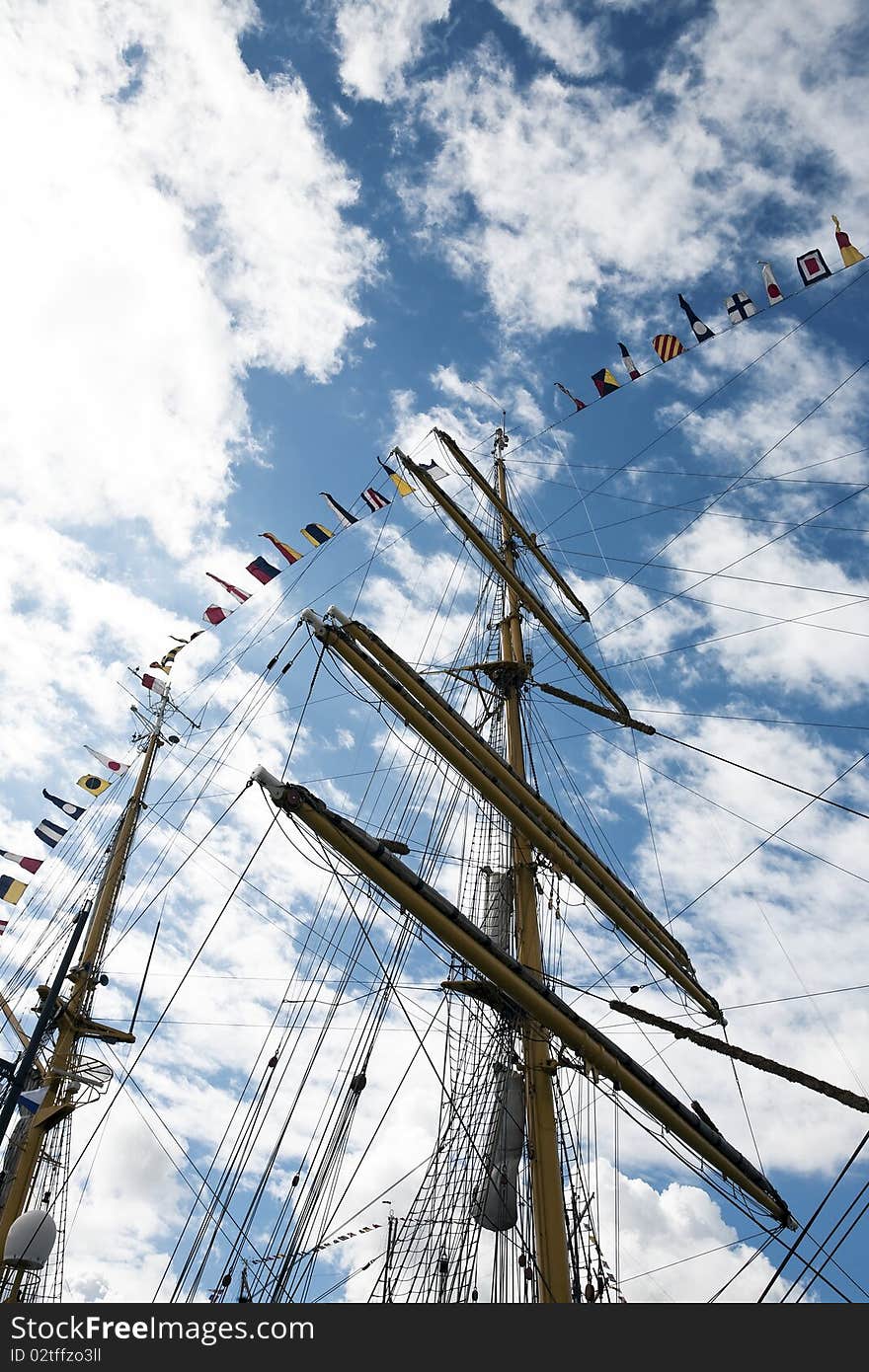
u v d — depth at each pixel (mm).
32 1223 10359
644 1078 14227
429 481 23578
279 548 17625
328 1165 13359
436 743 16891
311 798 12297
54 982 11203
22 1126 21203
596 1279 14039
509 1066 17000
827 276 14695
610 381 16844
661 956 18578
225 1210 12477
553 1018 13594
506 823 20734
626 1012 15375
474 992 17141
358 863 12594
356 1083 13875
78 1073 22375
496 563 24609
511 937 18797
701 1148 14438
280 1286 12438
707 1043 14891
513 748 22250
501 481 30344
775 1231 15141
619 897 18531
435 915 12977
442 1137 16844
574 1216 14625
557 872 18719
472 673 24609
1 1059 11148
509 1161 15852
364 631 16734
